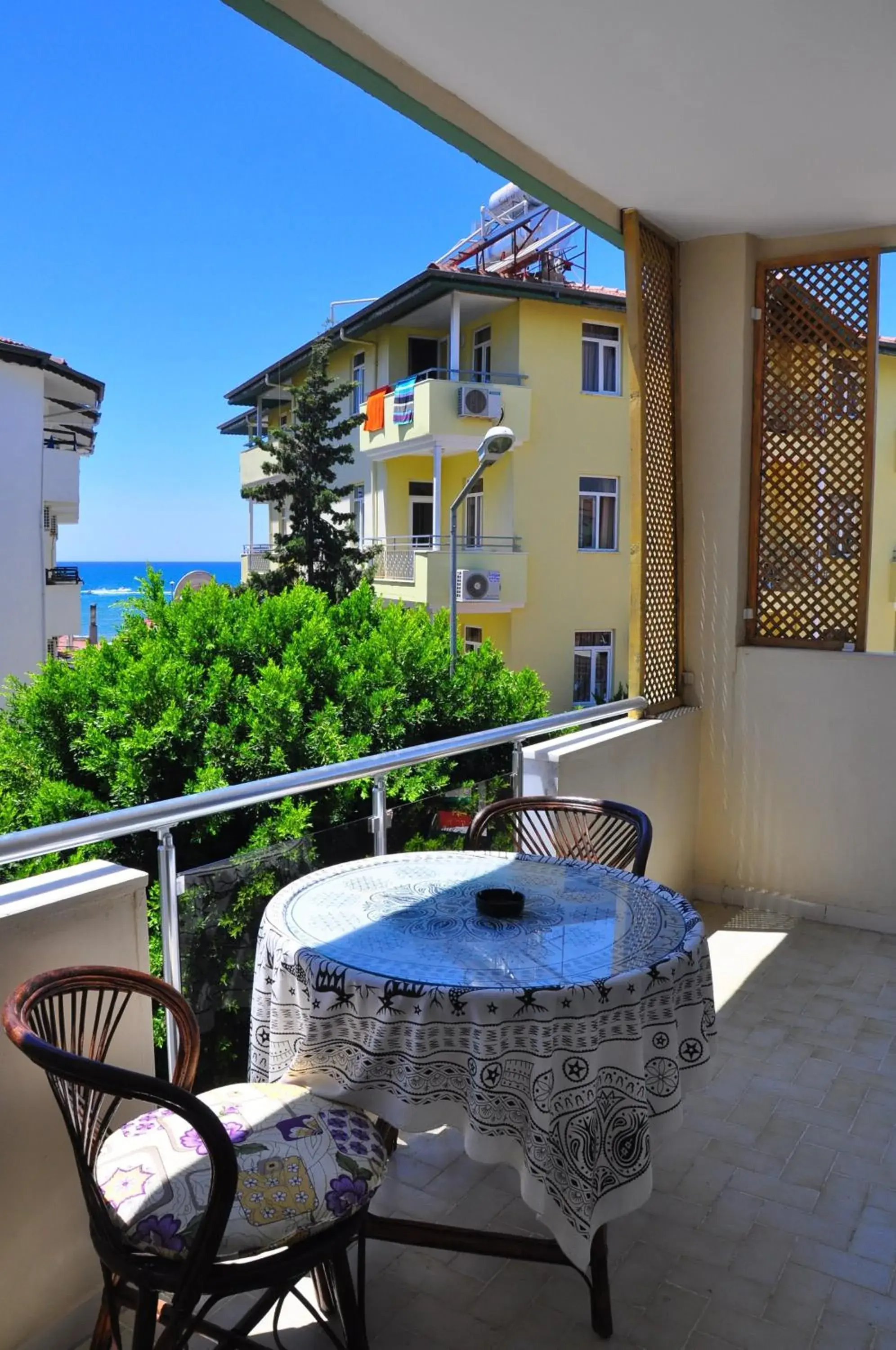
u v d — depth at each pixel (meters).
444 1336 1.79
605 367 16.34
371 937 1.74
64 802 6.56
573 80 2.70
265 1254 1.39
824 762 4.06
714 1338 1.79
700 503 4.27
